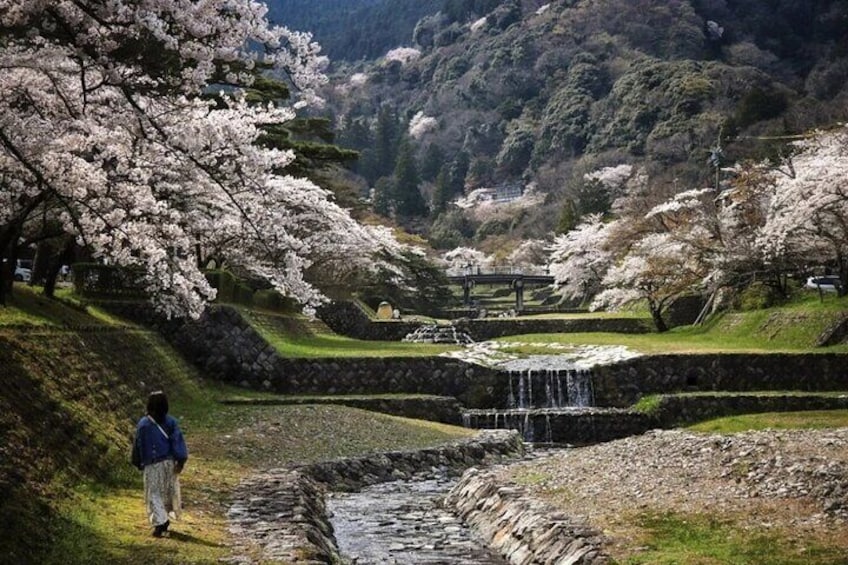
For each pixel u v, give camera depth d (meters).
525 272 67.56
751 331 33.25
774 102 77.25
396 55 165.50
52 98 11.94
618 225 48.47
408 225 99.94
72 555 7.41
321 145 29.77
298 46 10.16
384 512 13.83
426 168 125.31
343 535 12.07
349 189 45.97
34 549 7.28
